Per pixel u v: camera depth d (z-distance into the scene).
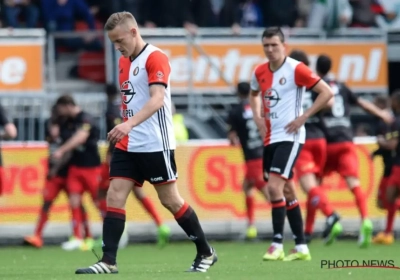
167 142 27.48
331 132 44.75
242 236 52.84
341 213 53.25
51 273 30.55
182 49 60.03
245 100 50.34
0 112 46.44
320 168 43.97
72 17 64.50
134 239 51.84
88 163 47.94
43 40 59.06
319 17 64.56
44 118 58.22
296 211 34.69
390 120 46.88
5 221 51.16
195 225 28.52
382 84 62.94
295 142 33.47
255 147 50.22
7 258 41.47
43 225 48.75
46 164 51.66
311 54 61.88
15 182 51.28
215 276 27.19
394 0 69.25
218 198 52.81
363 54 62.59
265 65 34.06
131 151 27.38
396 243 49.81
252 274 27.94
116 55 60.00
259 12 69.12
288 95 33.50
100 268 27.81
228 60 60.66
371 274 27.81
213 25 67.38
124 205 27.84
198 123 59.81
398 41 64.94
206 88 60.34
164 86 26.94
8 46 58.53
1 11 65.12
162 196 28.06
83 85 63.12
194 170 52.69
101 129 58.44
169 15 66.44
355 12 67.44
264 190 50.22
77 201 48.09
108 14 67.19
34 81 58.81
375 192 53.69
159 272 29.27
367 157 53.66
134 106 27.48
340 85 45.00
